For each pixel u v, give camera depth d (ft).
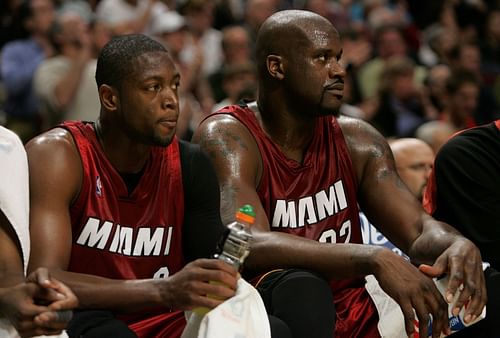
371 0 94.27
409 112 69.46
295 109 30.99
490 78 84.28
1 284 24.94
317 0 89.45
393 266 27.71
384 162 31.99
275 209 30.89
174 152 28.84
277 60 30.78
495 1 100.12
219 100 68.80
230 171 30.35
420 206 31.30
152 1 74.33
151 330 27.91
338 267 28.17
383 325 30.27
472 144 32.91
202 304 24.94
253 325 25.45
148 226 28.19
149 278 28.27
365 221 36.78
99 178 27.84
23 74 66.80
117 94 27.32
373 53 79.97
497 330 30.35
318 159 31.63
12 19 72.90
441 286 29.37
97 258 27.73
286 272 27.84
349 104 72.02
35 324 23.47
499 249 32.35
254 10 82.38
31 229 26.50
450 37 86.07
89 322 25.71
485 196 32.50
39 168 27.20
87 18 75.10
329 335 27.37
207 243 28.60
